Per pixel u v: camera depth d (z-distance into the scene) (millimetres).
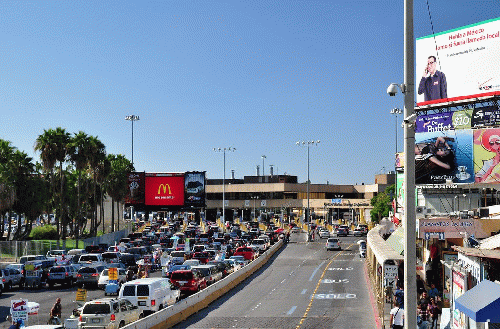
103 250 70500
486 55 44438
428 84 47562
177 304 31719
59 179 93562
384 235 62188
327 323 30328
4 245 68375
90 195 107000
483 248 20906
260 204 165125
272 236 96875
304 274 54875
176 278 40281
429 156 46219
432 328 26281
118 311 26750
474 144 44531
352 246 87750
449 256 30734
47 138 81312
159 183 104750
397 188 60656
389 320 28578
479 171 44188
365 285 45969
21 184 79625
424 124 46844
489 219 29578
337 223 140125
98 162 92062
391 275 29219
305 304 37188
